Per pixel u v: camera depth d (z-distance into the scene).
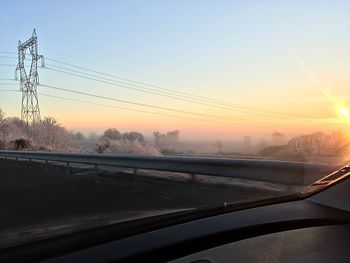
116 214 4.61
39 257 2.63
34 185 10.92
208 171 11.12
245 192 9.23
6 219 5.18
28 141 45.91
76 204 7.48
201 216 3.79
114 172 13.44
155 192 9.59
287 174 9.44
